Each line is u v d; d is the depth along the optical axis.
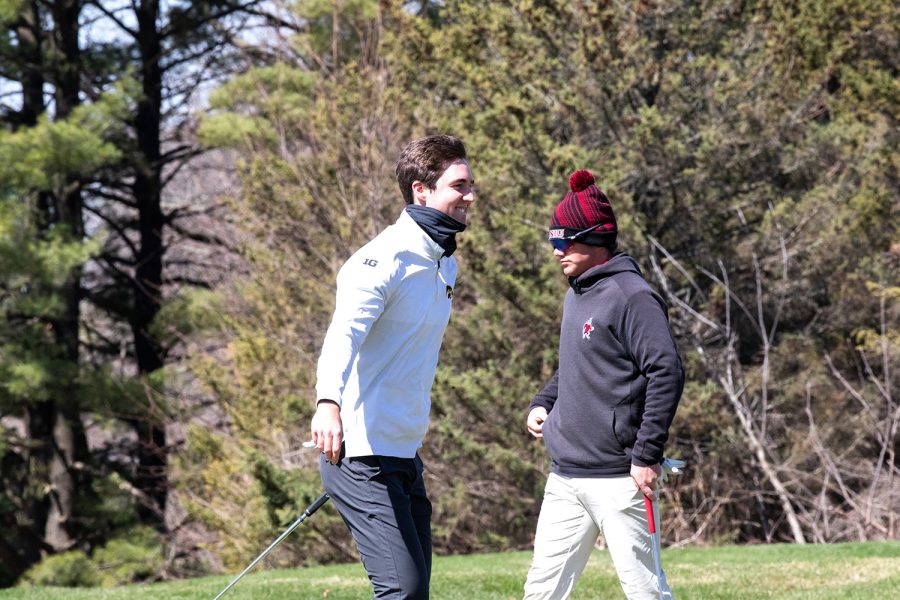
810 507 59.31
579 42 55.97
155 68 89.88
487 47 60.88
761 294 60.28
